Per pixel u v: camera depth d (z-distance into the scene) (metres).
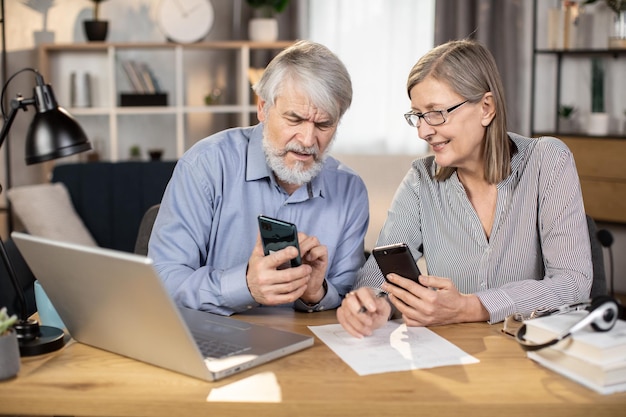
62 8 5.03
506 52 4.82
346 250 1.99
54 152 1.88
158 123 5.24
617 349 1.30
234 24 5.25
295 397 1.26
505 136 1.86
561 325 1.41
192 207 1.89
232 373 1.36
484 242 1.95
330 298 1.78
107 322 1.42
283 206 1.94
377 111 5.16
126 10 5.14
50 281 1.47
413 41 5.08
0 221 4.86
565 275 1.79
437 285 1.64
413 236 2.05
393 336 1.58
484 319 1.68
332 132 1.76
